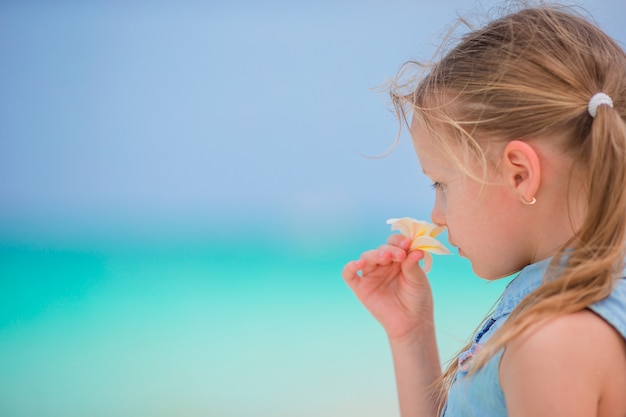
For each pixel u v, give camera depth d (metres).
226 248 9.84
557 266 1.44
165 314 8.08
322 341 7.11
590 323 1.32
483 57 1.64
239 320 7.77
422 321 2.14
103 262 9.59
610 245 1.39
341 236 9.98
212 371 6.50
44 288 8.73
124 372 6.58
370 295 2.18
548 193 1.52
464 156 1.60
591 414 1.27
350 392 5.93
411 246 2.12
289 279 8.98
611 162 1.42
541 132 1.51
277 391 6.02
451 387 1.66
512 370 1.34
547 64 1.55
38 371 6.62
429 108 1.70
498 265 1.61
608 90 1.52
